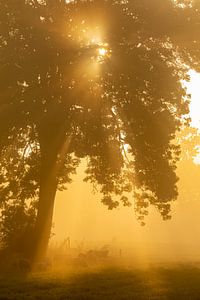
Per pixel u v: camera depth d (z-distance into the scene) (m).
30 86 29.44
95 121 30.77
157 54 30.56
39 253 31.16
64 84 29.98
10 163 34.81
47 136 30.27
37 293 17.28
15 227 32.28
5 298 16.20
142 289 18.77
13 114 29.11
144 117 30.75
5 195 34.53
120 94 31.08
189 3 30.81
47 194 32.12
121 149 32.75
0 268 26.86
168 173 33.03
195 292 18.23
